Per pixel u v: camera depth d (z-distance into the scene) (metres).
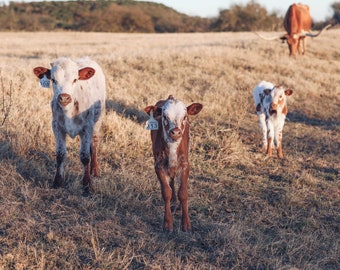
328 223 6.08
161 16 61.97
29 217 5.30
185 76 14.86
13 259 4.49
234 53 18.81
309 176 7.62
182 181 5.51
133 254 4.80
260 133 10.55
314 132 11.02
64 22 65.31
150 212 5.92
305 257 5.15
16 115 8.16
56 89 5.95
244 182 7.34
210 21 60.75
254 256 5.01
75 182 6.28
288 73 17.39
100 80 7.28
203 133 9.88
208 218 5.92
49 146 7.67
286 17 21.58
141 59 16.44
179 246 5.13
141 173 7.18
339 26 50.12
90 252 4.79
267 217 6.10
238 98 13.03
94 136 7.08
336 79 17.38
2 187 5.91
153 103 11.36
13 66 12.93
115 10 59.50
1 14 62.31
